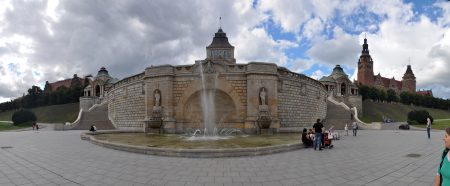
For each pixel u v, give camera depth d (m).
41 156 15.90
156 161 14.23
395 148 19.91
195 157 15.29
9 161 14.37
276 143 20.77
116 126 48.78
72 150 18.36
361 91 119.31
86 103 86.44
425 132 41.56
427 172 11.71
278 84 36.88
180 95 34.91
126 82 45.25
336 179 10.56
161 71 35.06
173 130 33.69
